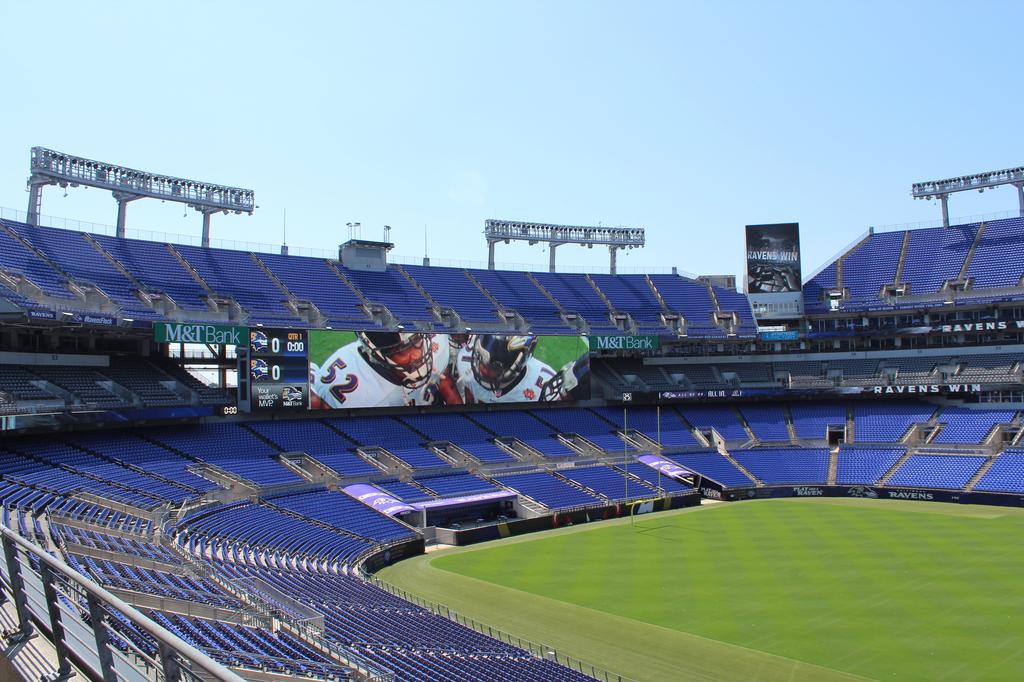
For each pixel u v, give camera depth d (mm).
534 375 81125
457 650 30984
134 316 61688
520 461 75750
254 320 70812
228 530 47688
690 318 94688
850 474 79875
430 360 75062
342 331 70312
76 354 60969
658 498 72312
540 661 30250
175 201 74688
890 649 32906
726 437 88000
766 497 78188
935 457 79000
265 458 64125
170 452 59406
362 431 73188
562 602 41562
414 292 86188
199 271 72812
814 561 49156
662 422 89875
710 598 41500
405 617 36031
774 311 94312
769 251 94938
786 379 93312
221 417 67688
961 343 89250
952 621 36375
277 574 40156
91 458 53000
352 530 55656
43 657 10328
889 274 95062
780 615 38156
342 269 84562
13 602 12344
